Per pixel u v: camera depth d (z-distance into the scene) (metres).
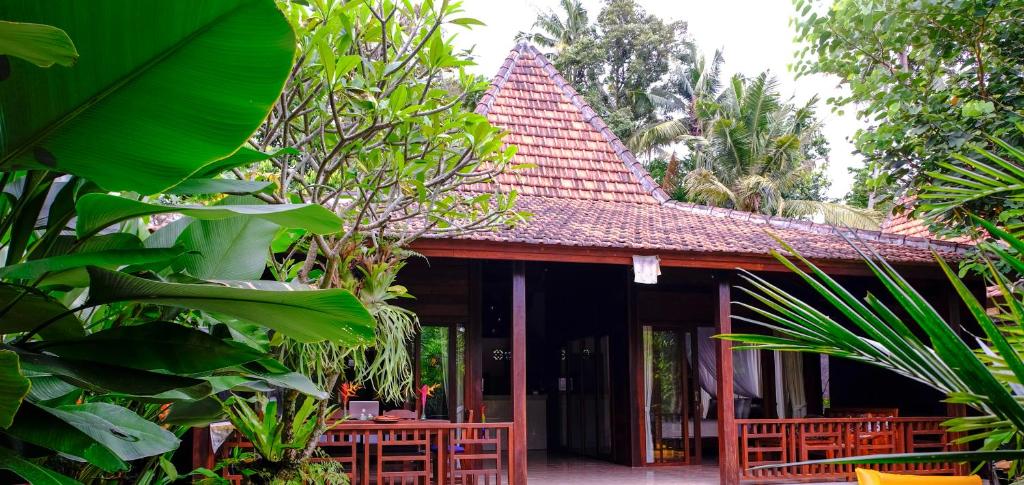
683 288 11.11
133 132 1.91
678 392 10.95
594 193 11.92
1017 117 7.66
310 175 6.59
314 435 5.67
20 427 2.05
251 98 1.86
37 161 1.95
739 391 11.68
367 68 4.67
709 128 25.72
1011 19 8.06
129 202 2.11
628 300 10.88
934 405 10.55
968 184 3.15
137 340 2.36
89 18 1.73
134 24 1.73
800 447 8.88
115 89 1.82
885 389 11.49
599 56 28.34
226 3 1.69
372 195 4.89
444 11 4.52
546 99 13.12
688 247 8.41
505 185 11.55
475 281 9.71
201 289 2.06
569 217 9.92
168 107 1.86
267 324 2.34
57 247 2.36
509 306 13.79
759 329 11.29
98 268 2.02
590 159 12.39
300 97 4.79
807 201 23.70
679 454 10.84
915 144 8.54
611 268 11.34
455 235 6.56
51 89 1.80
